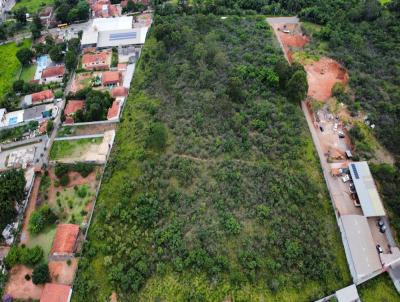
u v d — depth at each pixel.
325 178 90.44
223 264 72.81
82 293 73.00
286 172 87.69
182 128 100.31
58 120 111.50
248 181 86.31
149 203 84.12
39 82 126.62
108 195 88.69
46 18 160.12
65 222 85.94
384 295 73.31
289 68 110.12
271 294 71.06
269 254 75.38
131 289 72.62
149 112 107.69
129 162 94.44
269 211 80.12
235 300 70.12
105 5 162.25
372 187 85.94
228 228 77.06
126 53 135.12
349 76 116.31
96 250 79.25
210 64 121.06
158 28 132.50
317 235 78.25
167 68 121.38
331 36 131.75
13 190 87.50
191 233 78.44
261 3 153.62
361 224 79.50
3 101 116.88
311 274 73.00
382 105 104.62
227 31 139.75
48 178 94.56
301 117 103.75
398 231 80.06
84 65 130.25
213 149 93.56
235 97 106.06
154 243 78.00
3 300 73.94
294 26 144.25
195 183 87.25
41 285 75.88
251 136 97.19
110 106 112.62
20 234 84.31
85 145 102.38
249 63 121.62
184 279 72.69
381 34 132.88
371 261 74.62
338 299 70.75
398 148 94.62
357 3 150.00
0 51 146.50
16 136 108.19
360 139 98.19
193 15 150.38
